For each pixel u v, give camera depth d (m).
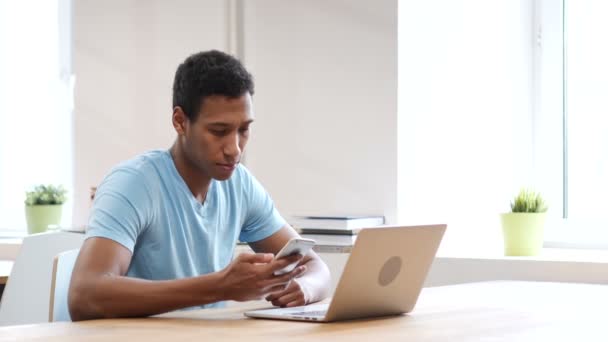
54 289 2.16
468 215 3.63
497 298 2.35
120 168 2.25
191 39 3.82
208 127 2.14
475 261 3.22
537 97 3.67
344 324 1.89
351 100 3.52
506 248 3.34
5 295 2.79
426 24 3.55
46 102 4.48
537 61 3.67
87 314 2.02
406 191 3.47
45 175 4.49
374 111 3.47
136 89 3.91
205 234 2.34
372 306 1.97
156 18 3.88
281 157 3.66
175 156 2.32
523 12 3.69
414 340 1.67
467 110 3.63
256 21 3.70
